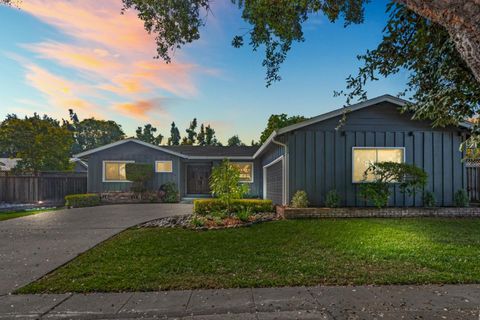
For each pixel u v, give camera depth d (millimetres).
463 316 2848
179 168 16750
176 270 4199
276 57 6363
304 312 2959
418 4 2127
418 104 5395
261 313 2941
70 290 3547
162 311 2992
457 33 2068
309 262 4527
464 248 5211
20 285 3727
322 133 9578
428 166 9594
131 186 16234
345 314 2910
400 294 3379
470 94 4621
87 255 5043
